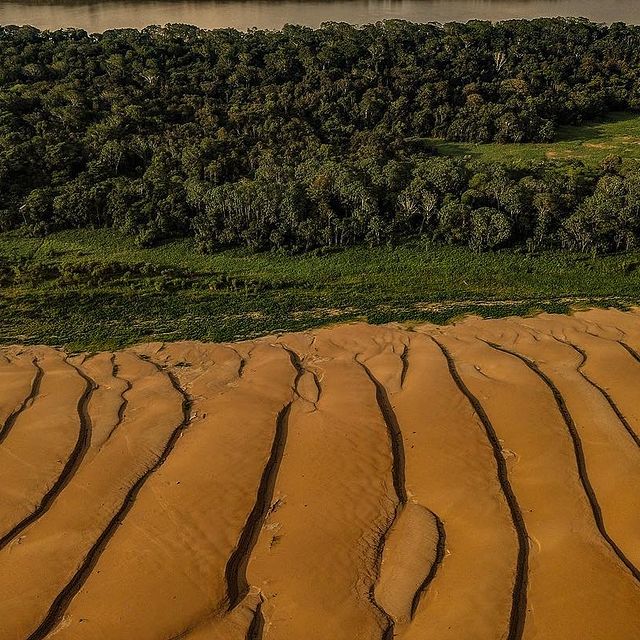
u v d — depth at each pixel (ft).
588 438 105.29
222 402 118.11
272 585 80.12
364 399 117.08
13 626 74.69
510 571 80.74
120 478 98.07
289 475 98.53
